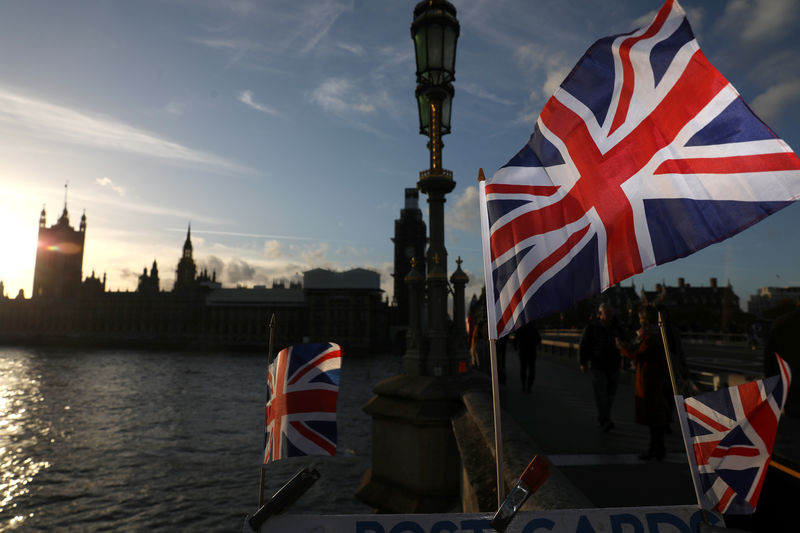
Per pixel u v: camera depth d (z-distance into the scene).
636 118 2.69
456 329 10.41
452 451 8.34
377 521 2.02
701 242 2.39
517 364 22.14
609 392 8.33
